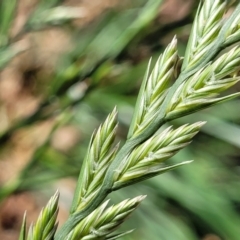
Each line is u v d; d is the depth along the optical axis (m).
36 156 0.21
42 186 0.28
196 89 0.12
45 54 0.50
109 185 0.12
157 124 0.12
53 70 0.45
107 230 0.12
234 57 0.11
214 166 0.46
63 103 0.20
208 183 0.44
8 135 0.21
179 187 0.42
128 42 0.19
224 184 0.45
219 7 0.12
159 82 0.12
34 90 0.50
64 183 0.47
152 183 0.43
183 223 0.43
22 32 0.20
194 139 0.48
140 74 0.42
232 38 0.12
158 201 0.44
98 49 0.35
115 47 0.20
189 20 0.19
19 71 0.51
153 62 0.40
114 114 0.12
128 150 0.12
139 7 0.43
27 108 0.48
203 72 0.12
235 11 0.12
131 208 0.12
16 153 0.44
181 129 0.12
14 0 0.20
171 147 0.12
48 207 0.12
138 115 0.12
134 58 0.20
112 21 0.40
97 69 0.20
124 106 0.43
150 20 0.19
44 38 0.50
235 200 0.44
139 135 0.12
